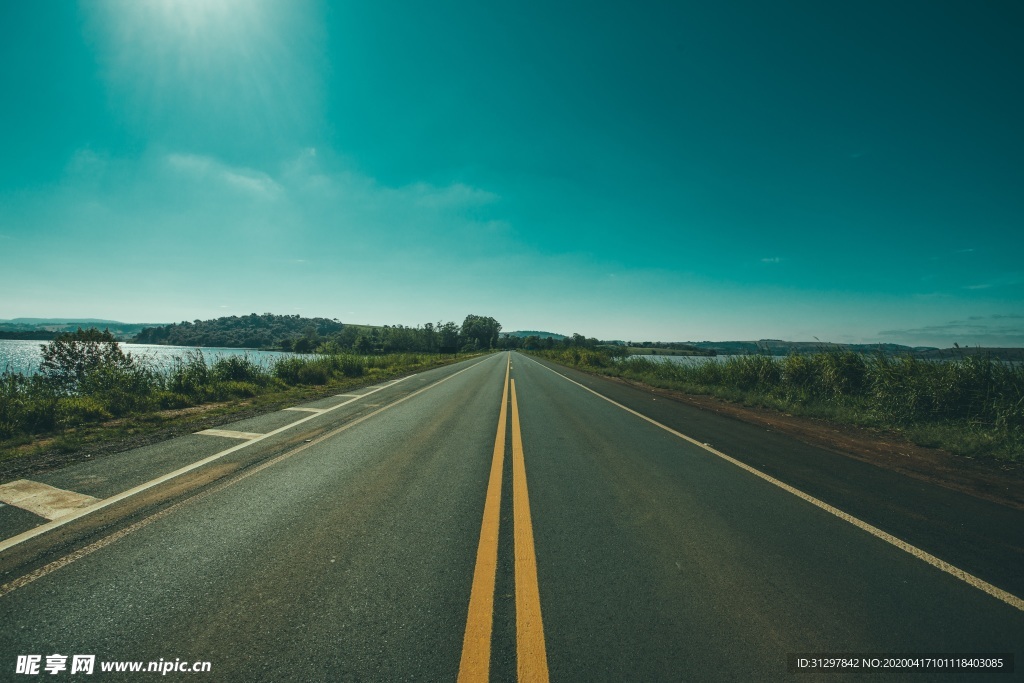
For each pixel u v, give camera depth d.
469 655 2.12
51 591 2.62
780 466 5.69
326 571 2.91
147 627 2.31
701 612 2.49
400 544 3.33
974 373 8.52
